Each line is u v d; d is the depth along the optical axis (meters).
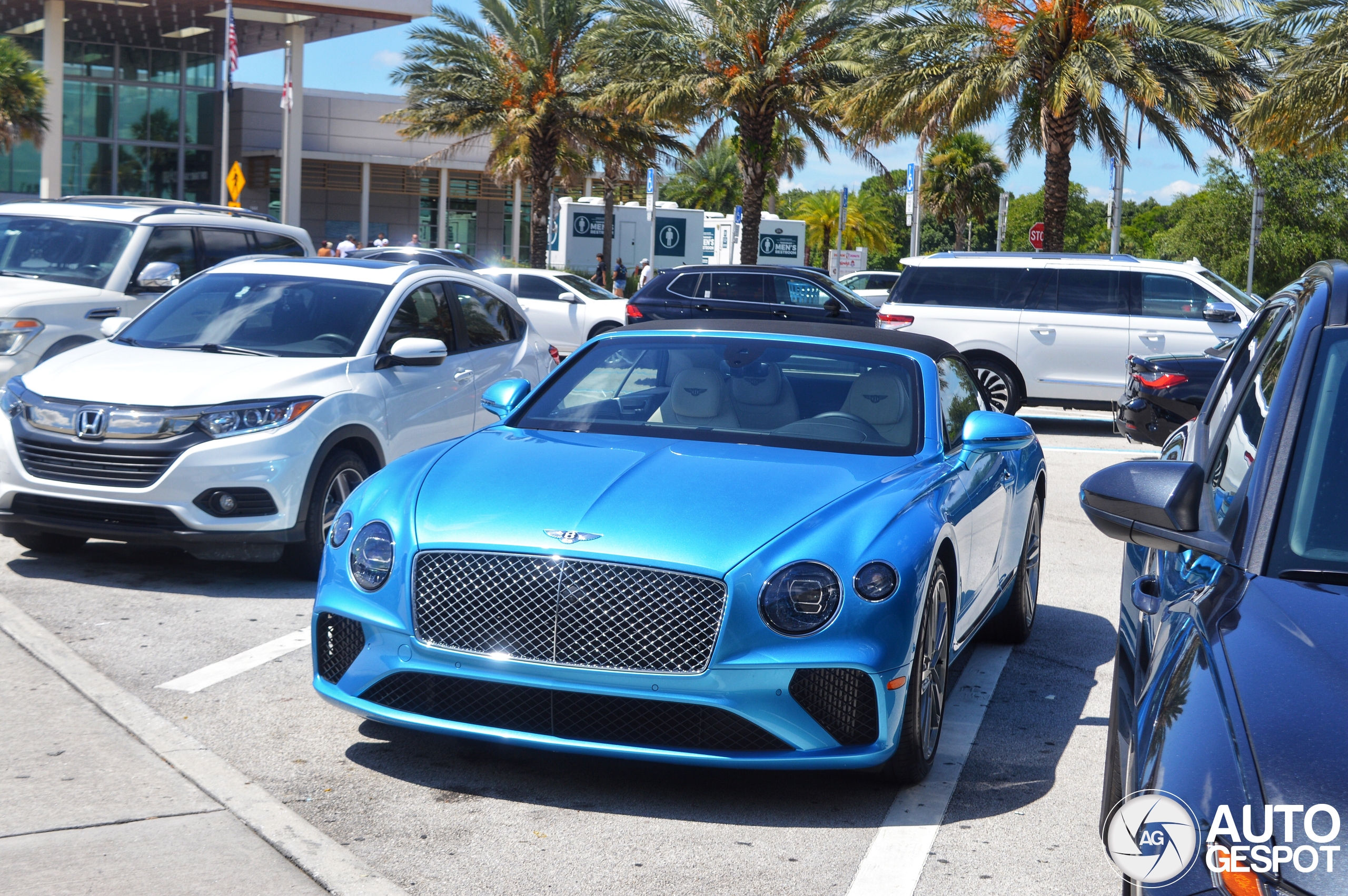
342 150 49.97
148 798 3.78
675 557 3.78
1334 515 2.52
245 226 11.55
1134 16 21.09
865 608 3.82
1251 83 22.34
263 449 6.33
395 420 7.20
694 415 4.97
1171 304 14.92
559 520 3.95
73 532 6.40
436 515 4.07
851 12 27.16
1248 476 2.70
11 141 38.69
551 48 33.72
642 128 34.16
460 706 3.93
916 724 4.02
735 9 27.38
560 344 22.08
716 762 3.73
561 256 46.28
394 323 7.52
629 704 3.78
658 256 47.22
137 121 44.69
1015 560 5.82
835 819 3.89
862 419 4.95
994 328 15.20
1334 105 21.03
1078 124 23.81
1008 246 108.75
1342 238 58.25
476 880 3.37
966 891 3.40
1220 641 2.25
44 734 4.29
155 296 10.48
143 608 6.10
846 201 29.75
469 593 3.89
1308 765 1.86
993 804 4.05
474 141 47.88
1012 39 22.84
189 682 5.00
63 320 9.75
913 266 15.70
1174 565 2.92
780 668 3.73
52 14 39.09
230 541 6.30
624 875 3.43
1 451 6.45
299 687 4.98
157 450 6.21
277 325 7.32
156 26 42.06
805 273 18.02
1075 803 4.09
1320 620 2.23
